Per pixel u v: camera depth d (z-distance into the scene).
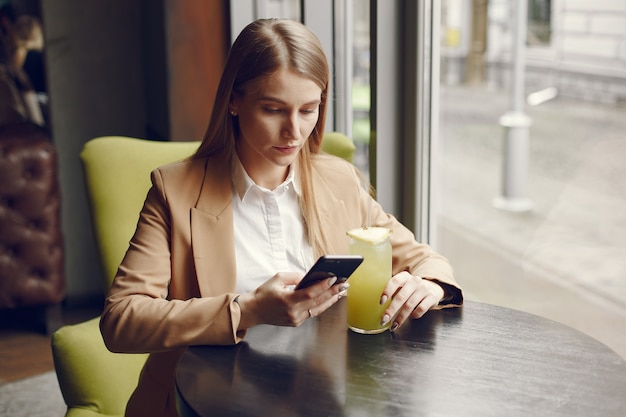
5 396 2.49
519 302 3.02
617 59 3.12
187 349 1.13
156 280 1.27
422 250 1.45
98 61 3.19
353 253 1.18
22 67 3.41
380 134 1.90
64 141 3.20
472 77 6.91
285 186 1.40
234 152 1.38
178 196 1.34
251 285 1.35
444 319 1.26
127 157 1.72
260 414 0.92
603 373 1.04
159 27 2.72
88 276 3.31
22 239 2.99
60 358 1.55
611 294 2.99
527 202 4.59
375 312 1.18
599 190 4.61
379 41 1.84
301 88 1.22
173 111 2.69
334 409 0.94
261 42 1.22
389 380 1.02
